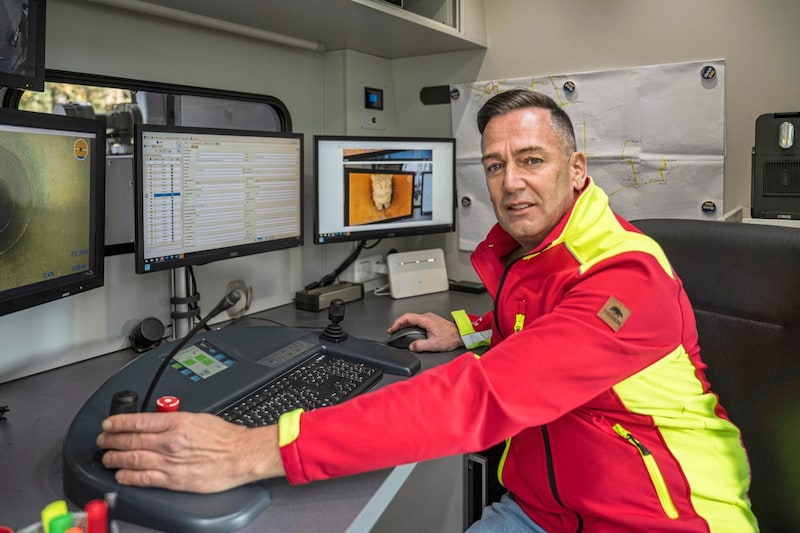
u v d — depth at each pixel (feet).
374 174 6.36
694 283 3.89
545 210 3.59
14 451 3.19
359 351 4.28
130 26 4.90
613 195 6.53
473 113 7.21
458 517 4.67
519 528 3.71
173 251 4.68
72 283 3.96
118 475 2.60
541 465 3.56
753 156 5.01
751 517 3.34
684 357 3.30
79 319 4.68
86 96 4.65
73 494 2.67
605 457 3.29
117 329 4.97
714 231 3.91
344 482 2.81
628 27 6.28
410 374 4.07
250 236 5.36
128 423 2.68
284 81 6.41
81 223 4.02
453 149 6.92
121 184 4.92
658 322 2.99
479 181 7.28
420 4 6.60
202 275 5.61
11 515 2.58
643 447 3.23
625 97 6.32
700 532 3.15
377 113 7.38
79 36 4.56
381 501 2.77
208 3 4.94
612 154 6.47
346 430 2.68
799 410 3.46
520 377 2.80
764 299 3.63
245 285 6.05
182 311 5.17
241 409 3.32
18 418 3.63
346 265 7.00
